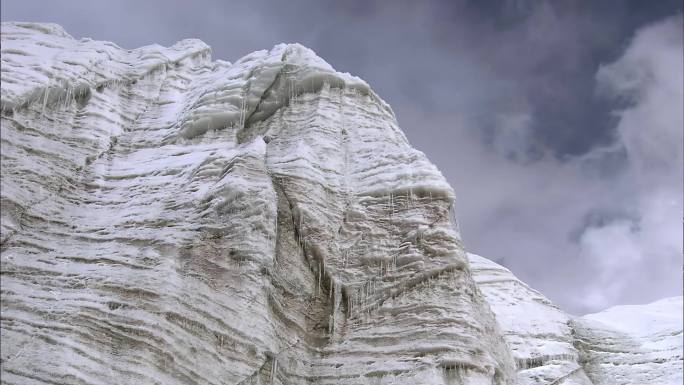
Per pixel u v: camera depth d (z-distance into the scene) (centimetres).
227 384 2322
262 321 2484
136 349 2239
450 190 3006
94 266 2441
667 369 3628
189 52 3844
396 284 2755
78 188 2742
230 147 3081
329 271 2795
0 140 2611
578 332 3875
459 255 2814
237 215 2650
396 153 3181
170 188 2819
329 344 2661
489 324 2838
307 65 3447
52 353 2147
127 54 3616
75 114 3000
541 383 3353
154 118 3291
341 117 3366
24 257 2388
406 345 2584
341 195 3025
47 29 3391
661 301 4375
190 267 2500
